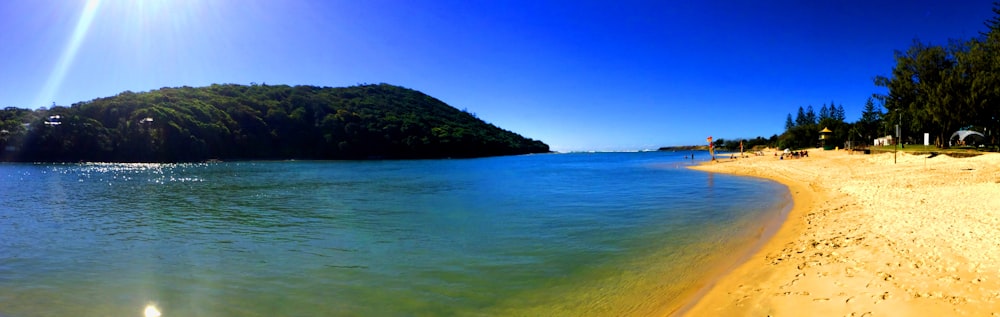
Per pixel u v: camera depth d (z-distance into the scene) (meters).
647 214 15.95
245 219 16.78
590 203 19.61
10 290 8.42
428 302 7.48
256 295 7.97
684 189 25.44
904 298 6.16
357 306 7.36
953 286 6.44
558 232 12.96
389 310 7.17
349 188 31.05
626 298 7.44
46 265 10.18
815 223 12.73
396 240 12.32
